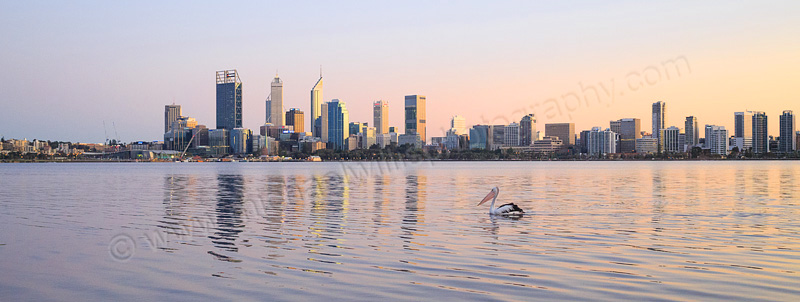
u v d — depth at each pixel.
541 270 20.72
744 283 18.61
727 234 28.86
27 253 24.94
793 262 21.80
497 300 17.05
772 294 17.31
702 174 123.31
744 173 129.50
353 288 18.48
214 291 18.36
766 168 183.00
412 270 20.88
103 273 21.00
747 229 30.66
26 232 31.58
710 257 22.86
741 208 42.12
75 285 19.39
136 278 20.19
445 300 17.11
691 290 17.83
